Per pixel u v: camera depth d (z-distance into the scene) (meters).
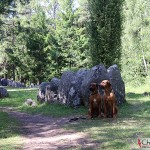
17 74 66.06
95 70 16.88
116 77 18.02
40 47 53.53
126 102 18.50
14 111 18.95
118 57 25.45
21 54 55.22
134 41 35.94
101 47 25.14
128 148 8.27
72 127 12.30
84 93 16.86
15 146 9.62
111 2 25.06
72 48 50.47
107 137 9.91
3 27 36.69
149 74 33.84
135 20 35.75
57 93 19.39
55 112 16.80
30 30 39.00
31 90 35.91
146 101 19.12
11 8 31.48
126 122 12.56
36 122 14.49
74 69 49.81
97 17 25.27
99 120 13.50
